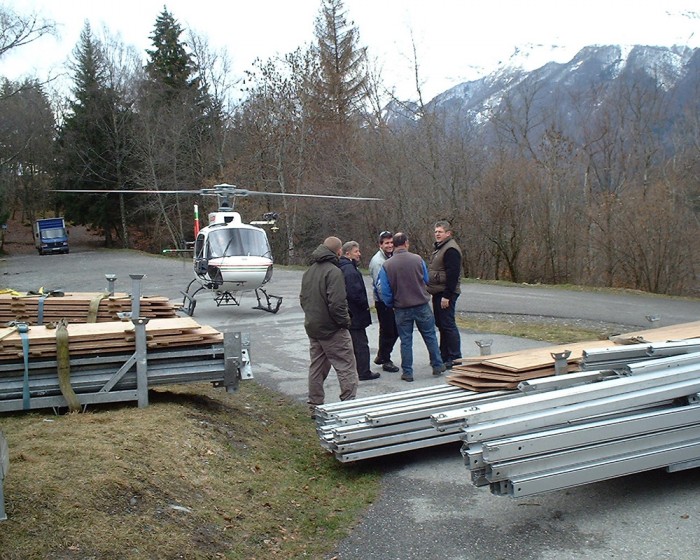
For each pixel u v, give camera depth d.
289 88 38.25
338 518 4.82
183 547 3.92
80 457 4.61
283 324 14.07
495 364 6.04
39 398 5.89
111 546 3.68
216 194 15.62
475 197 26.58
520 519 4.64
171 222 47.31
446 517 4.76
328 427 5.82
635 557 4.00
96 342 6.10
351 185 32.91
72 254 44.41
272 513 4.79
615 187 31.52
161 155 43.91
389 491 5.31
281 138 37.84
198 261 15.45
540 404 4.65
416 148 27.86
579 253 25.72
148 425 5.57
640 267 22.70
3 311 8.03
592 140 33.03
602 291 19.73
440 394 6.26
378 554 4.25
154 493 4.40
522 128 32.22
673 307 15.96
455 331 9.26
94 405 6.33
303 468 5.85
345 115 38.72
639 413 4.78
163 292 20.89
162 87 48.00
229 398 7.66
